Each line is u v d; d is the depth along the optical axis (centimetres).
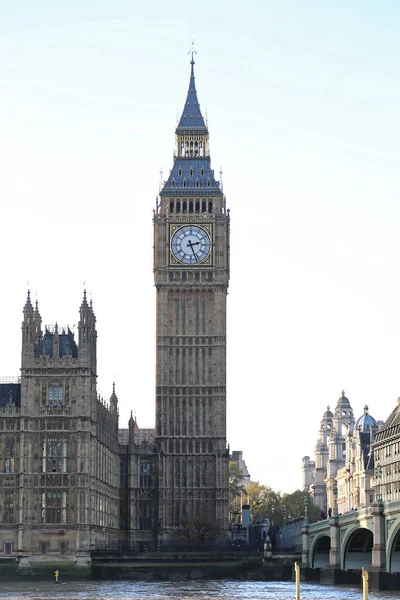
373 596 16225
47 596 16562
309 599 16112
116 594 17025
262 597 16462
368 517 18700
